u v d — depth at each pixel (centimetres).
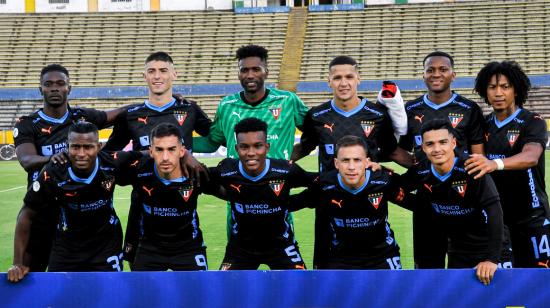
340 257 582
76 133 533
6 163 2502
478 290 438
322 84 3036
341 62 623
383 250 578
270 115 656
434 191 547
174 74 667
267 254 589
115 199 1451
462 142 627
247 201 572
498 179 600
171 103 661
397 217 1134
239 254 591
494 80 594
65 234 579
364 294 440
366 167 546
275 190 569
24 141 631
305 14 3406
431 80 631
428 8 3334
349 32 3303
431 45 3181
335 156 577
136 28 3412
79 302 453
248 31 3372
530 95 2858
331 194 561
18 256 543
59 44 3362
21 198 1474
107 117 667
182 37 3369
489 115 632
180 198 565
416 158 638
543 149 588
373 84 3030
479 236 559
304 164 2081
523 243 605
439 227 578
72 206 559
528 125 592
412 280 439
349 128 628
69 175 548
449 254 579
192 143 673
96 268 577
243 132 552
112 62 3291
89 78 3231
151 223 579
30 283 455
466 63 3066
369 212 560
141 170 566
